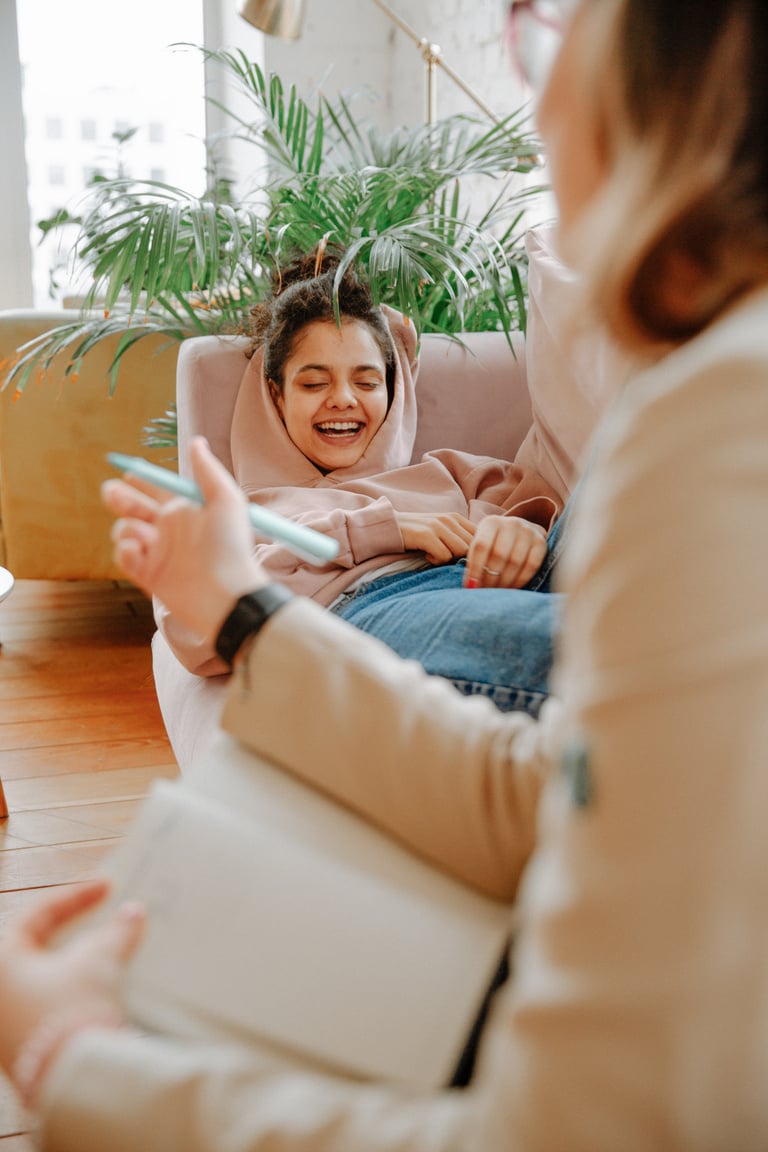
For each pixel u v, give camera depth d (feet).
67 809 5.63
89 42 13.66
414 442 5.18
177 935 1.77
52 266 13.85
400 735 2.02
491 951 1.80
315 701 2.06
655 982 1.06
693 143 1.29
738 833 1.03
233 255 5.97
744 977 1.03
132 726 6.68
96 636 8.32
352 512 4.19
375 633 3.19
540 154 6.72
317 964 1.75
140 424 8.10
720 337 1.18
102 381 7.99
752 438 1.09
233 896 1.81
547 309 4.65
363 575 4.15
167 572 2.11
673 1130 1.07
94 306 8.39
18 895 4.81
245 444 4.78
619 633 1.13
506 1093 1.18
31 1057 1.54
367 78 13.78
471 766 1.96
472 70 11.37
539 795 1.90
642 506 1.13
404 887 1.92
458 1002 1.72
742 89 1.27
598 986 1.10
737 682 1.05
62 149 13.87
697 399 1.12
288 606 2.11
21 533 8.25
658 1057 1.07
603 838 1.13
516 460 4.91
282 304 4.68
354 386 4.64
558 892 1.17
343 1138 1.37
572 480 4.54
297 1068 1.67
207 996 1.71
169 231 5.85
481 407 5.26
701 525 1.08
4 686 7.30
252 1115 1.42
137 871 1.85
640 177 1.32
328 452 4.70
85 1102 1.47
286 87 13.35
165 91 14.01
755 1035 1.03
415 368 5.05
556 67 1.46
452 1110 1.39
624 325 1.39
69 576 8.36
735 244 1.30
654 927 1.07
